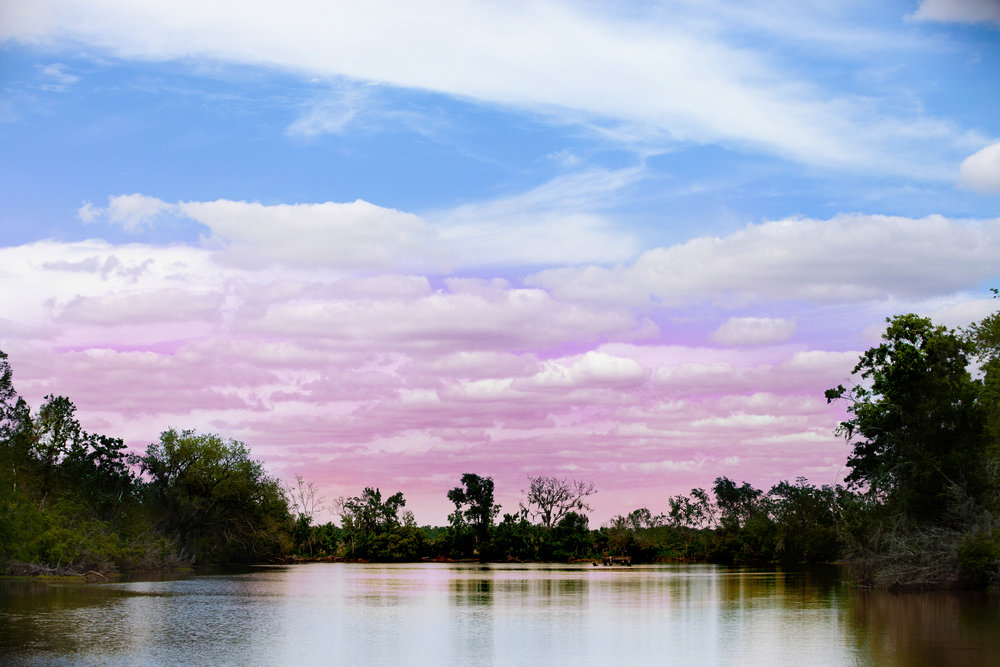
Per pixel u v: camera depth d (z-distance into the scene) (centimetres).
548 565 13138
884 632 3003
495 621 3612
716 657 2491
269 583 6731
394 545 14838
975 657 2398
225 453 10012
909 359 5503
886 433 5775
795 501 12594
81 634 3000
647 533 15250
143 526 8631
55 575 6719
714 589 5894
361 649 2700
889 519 5459
